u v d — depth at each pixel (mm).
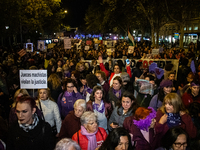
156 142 3326
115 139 2600
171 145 2797
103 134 3352
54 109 4465
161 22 32125
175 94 3500
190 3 24375
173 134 2770
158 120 3521
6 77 7535
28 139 2857
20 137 2855
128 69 7223
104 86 5773
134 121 3213
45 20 45938
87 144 3207
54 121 4594
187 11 26312
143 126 3143
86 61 10766
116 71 6664
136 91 5340
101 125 4246
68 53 17250
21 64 12203
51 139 3055
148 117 3156
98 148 2910
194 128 3355
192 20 37781
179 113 3467
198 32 35594
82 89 5867
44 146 2977
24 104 2791
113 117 4070
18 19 24312
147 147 3246
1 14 20188
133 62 9602
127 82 5254
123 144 2600
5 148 3055
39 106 4379
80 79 5965
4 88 6434
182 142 2736
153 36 29656
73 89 5020
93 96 4293
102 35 75188
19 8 23469
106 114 4352
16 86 6715
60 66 8852
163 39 54281
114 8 29344
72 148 2234
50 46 19156
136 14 32281
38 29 39031
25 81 4445
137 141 3240
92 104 4289
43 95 4379
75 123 3816
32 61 11352
